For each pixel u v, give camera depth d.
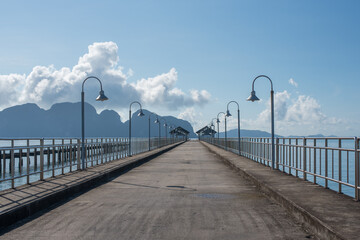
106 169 16.08
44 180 11.71
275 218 6.95
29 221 6.87
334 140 8.97
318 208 6.67
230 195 9.96
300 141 12.07
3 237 5.71
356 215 6.07
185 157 31.31
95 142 18.94
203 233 5.80
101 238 5.57
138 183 12.95
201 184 12.57
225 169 19.16
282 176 12.74
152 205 8.41
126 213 7.49
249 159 23.31
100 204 8.62
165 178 14.70
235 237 5.56
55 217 7.20
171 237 5.58
